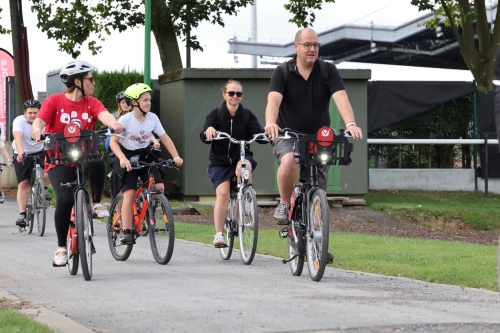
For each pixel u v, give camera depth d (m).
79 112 12.46
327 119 12.48
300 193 12.32
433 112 33.75
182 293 10.68
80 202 12.05
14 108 37.78
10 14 37.09
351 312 8.89
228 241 14.94
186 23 42.22
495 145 34.16
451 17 43.19
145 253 16.28
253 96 29.56
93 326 8.51
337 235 21.52
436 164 34.69
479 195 33.91
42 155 19.91
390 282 11.92
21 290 11.23
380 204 29.50
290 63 12.27
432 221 28.50
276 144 12.42
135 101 14.33
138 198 14.96
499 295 10.62
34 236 19.69
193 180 29.45
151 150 14.69
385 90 33.22
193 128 29.42
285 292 10.69
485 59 43.12
